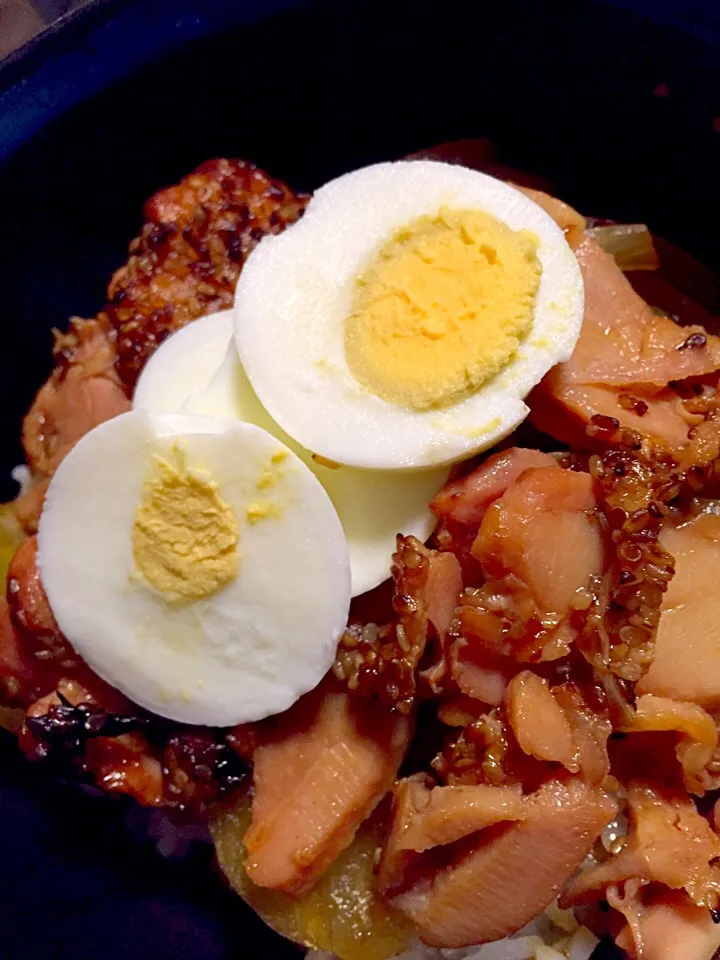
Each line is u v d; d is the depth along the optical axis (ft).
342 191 0.36
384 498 0.34
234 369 0.35
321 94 0.42
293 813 0.33
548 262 0.35
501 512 0.32
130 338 0.40
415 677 0.32
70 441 0.42
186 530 0.32
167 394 0.37
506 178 0.45
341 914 0.35
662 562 0.31
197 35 0.38
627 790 0.34
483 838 0.32
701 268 0.44
